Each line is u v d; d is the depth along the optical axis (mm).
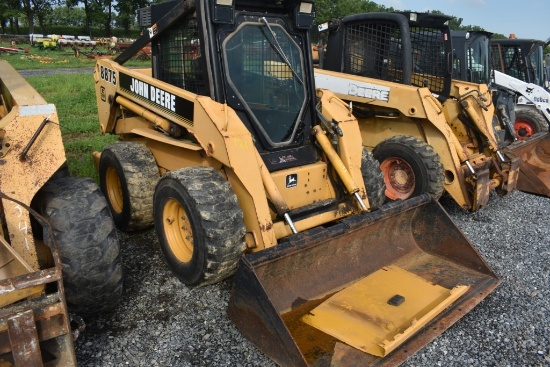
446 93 6207
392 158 5840
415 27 6285
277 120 4188
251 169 3555
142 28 5109
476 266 3787
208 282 3549
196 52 4133
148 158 4684
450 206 6188
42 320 2373
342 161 4215
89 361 3020
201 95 4129
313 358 2832
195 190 3439
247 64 4031
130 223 4668
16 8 56188
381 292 3439
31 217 3043
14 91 3270
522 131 9508
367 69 6297
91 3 57531
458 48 7070
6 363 2338
